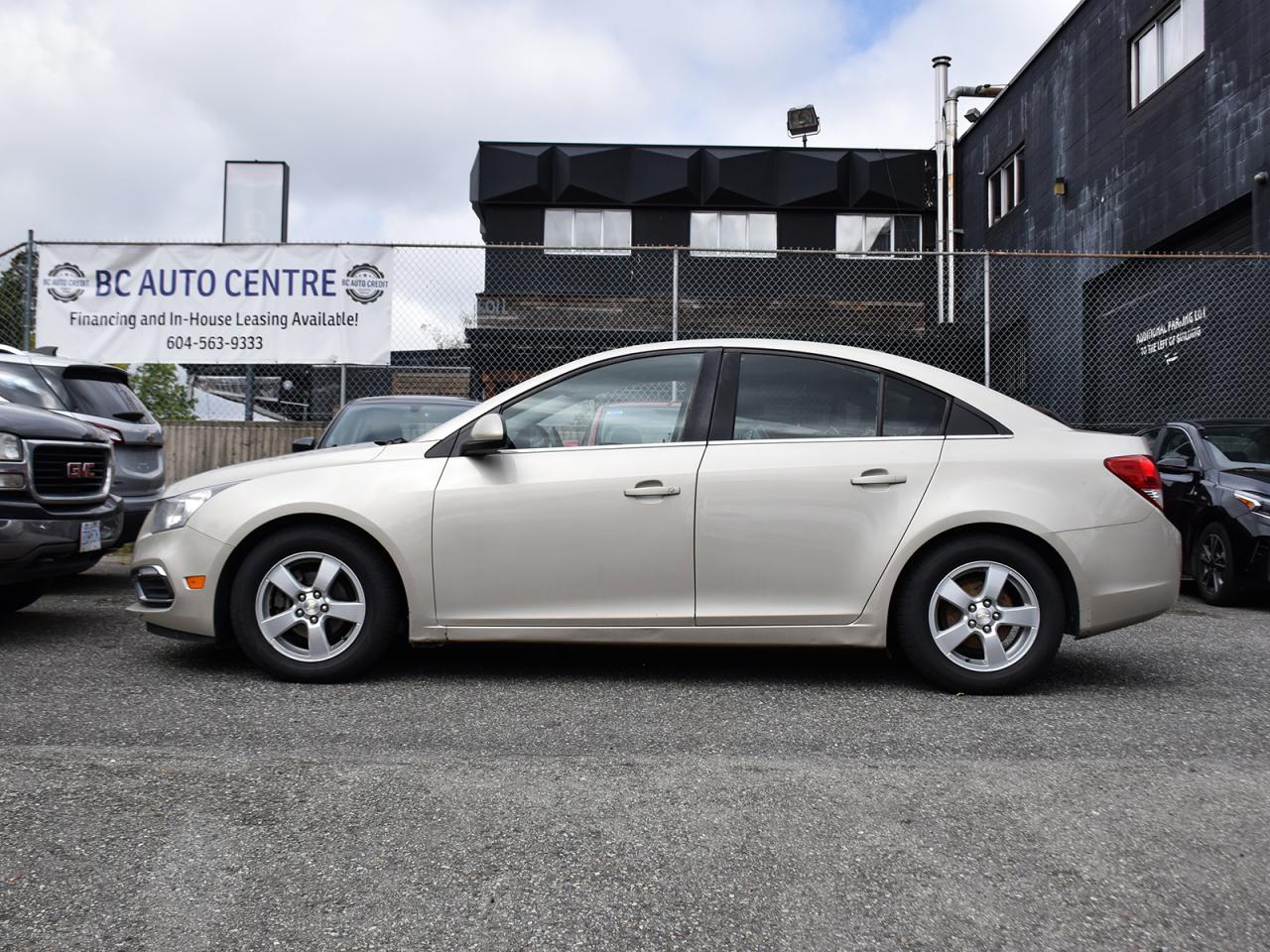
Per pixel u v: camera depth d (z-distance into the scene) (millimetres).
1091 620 4402
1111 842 2750
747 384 4629
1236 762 3457
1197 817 2934
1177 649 5562
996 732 3807
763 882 2496
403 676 4617
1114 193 16344
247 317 10008
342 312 10008
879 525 4398
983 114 21844
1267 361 12445
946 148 21812
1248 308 12820
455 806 2961
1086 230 17266
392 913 2318
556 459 4527
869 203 22969
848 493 4410
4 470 5289
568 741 3641
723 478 4445
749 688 4457
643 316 13570
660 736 3713
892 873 2551
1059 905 2387
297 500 4465
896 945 2203
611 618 4457
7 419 5402
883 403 4582
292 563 4516
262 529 4562
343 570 4480
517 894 2416
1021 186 20344
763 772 3303
